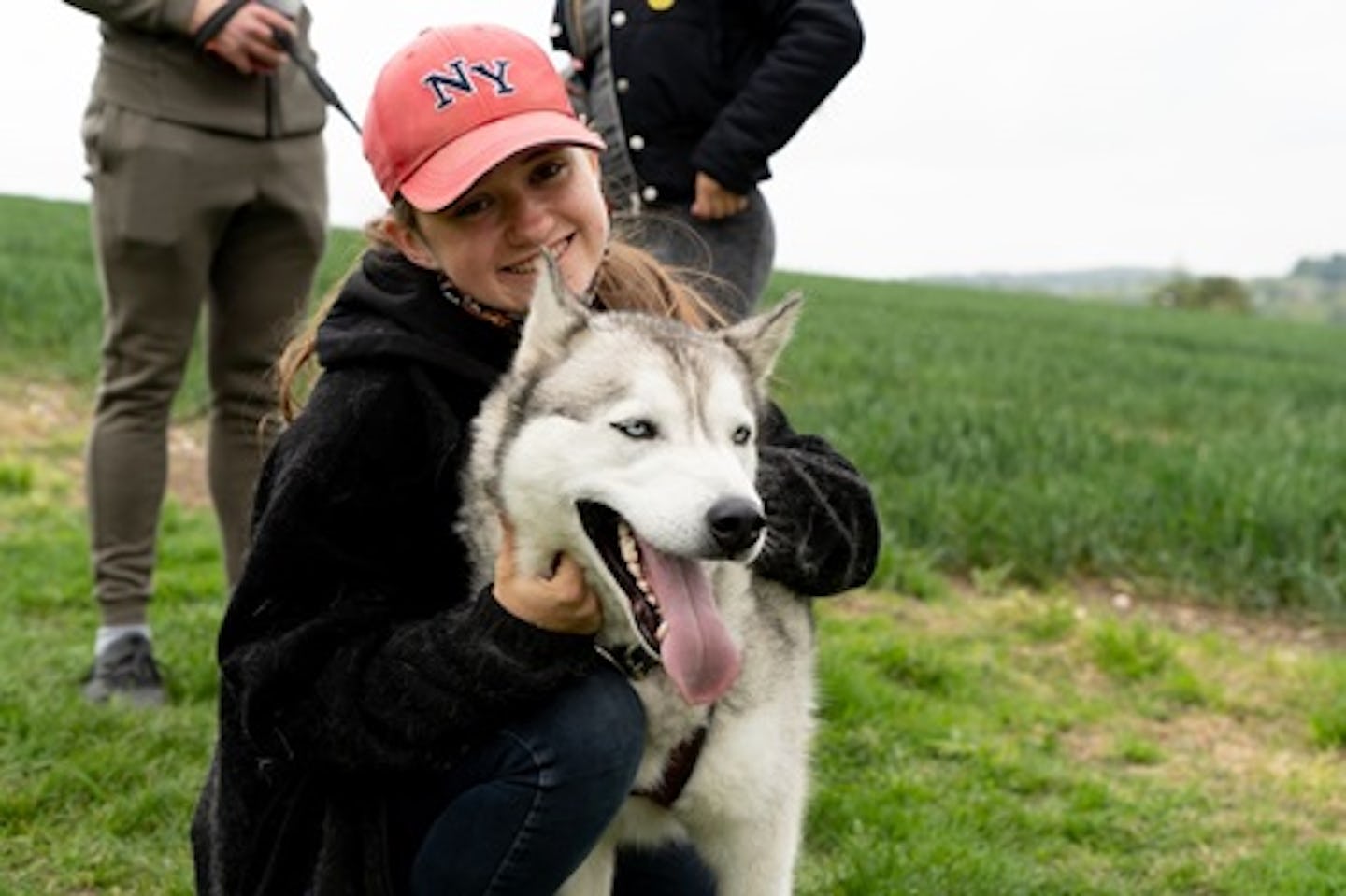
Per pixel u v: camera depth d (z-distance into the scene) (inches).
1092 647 277.0
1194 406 719.7
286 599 120.0
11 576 271.1
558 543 118.9
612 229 154.1
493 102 122.6
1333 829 205.0
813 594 136.2
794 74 175.6
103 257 208.4
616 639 121.8
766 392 137.8
